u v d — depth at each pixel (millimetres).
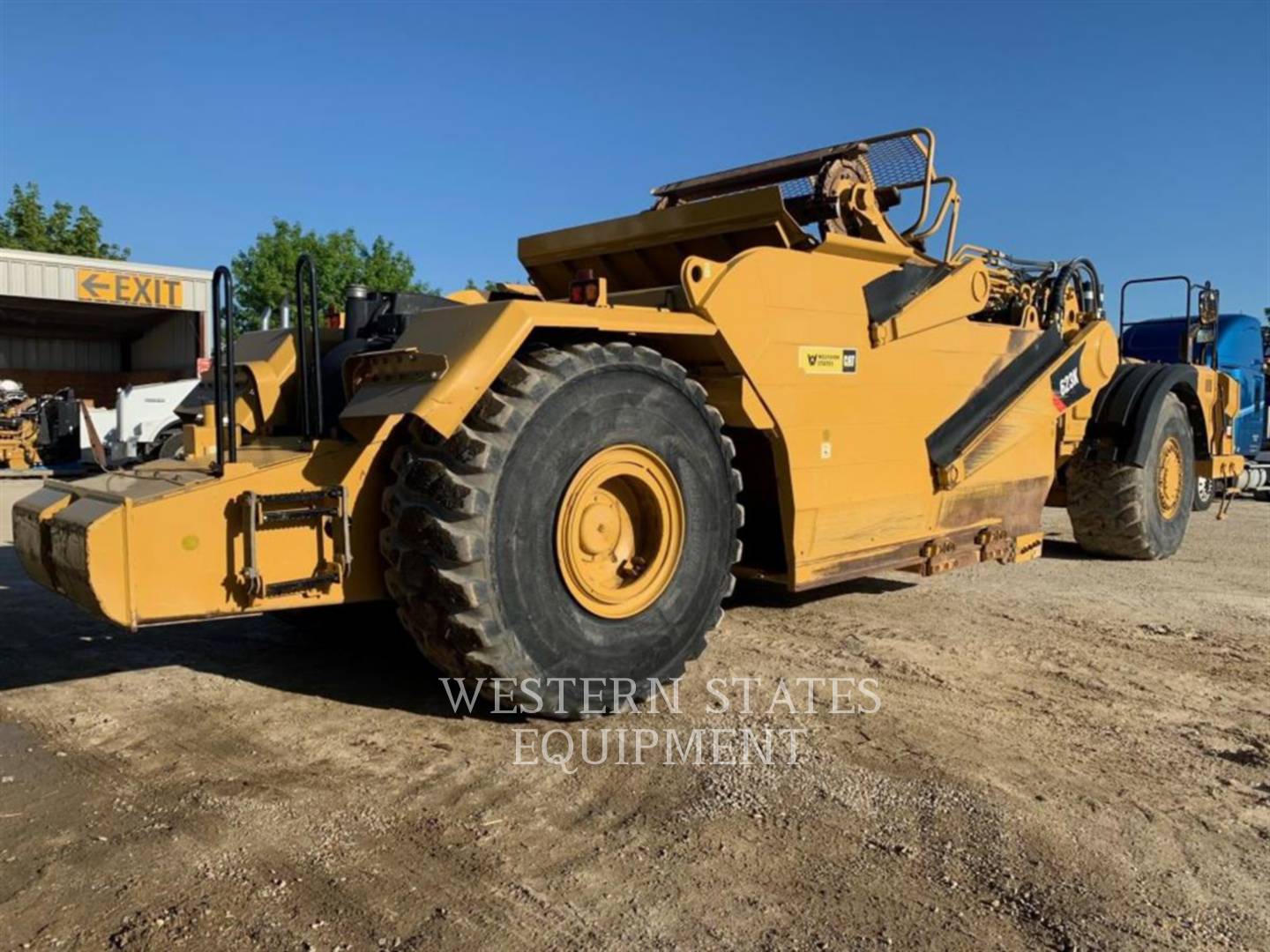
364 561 3473
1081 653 4738
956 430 5492
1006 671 4410
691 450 3869
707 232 4867
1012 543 6051
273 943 2166
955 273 5340
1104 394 7469
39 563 3336
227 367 3217
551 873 2490
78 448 17156
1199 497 11688
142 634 4883
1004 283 6051
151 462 4316
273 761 3209
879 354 4883
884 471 4988
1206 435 8508
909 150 5293
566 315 3449
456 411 3170
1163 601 5996
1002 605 5812
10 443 18531
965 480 5496
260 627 5059
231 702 3814
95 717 3643
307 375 3711
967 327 5523
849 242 4645
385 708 3736
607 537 3643
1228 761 3359
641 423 3678
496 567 3256
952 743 3465
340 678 4129
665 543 3818
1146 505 7363
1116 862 2605
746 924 2273
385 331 4305
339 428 3682
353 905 2324
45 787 3000
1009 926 2287
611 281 5492
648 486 3744
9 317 28453
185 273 26797
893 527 5090
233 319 3230
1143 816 2893
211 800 2896
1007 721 3721
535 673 3383
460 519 3193
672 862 2555
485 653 3256
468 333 3309
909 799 2971
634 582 3748
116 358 33281
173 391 16281
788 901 2375
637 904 2346
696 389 3898
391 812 2826
